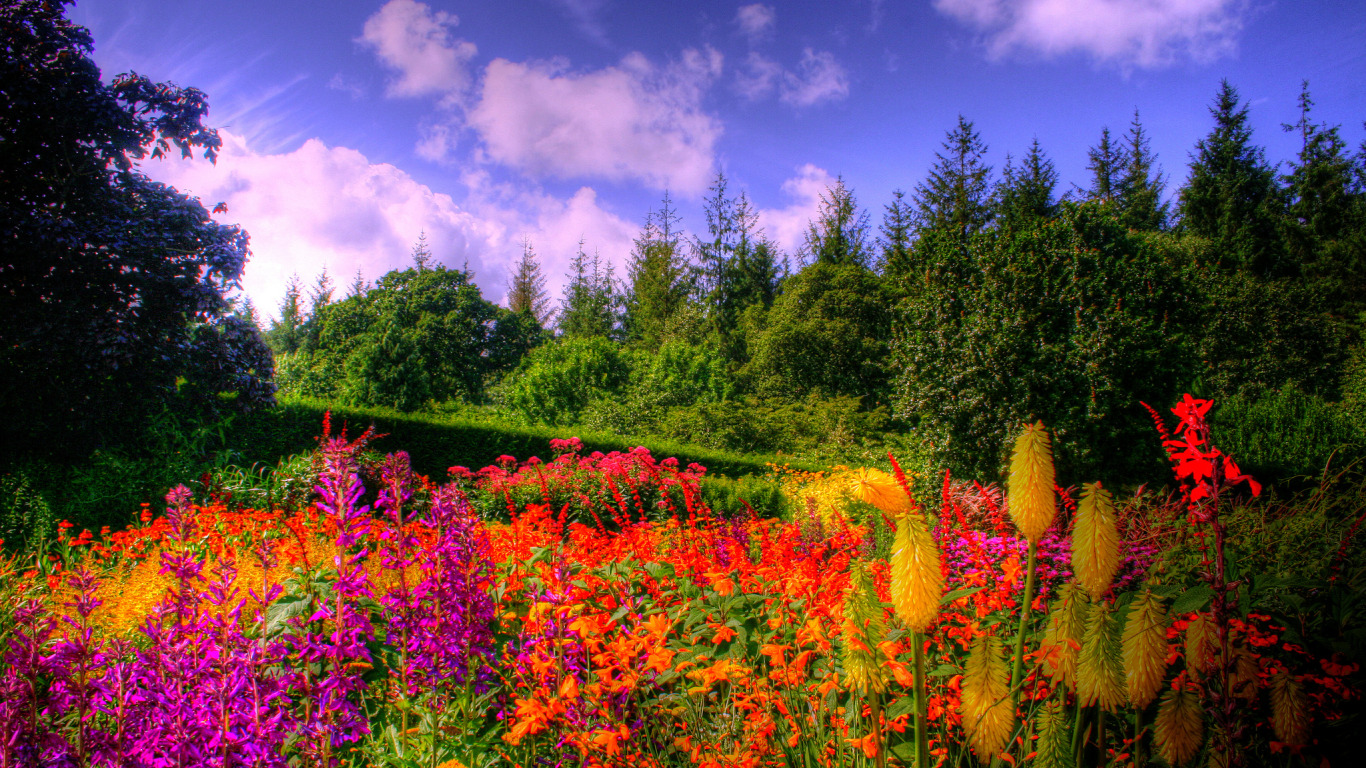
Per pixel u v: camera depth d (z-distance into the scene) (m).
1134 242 10.84
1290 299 23.56
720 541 3.99
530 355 26.53
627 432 19.67
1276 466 13.78
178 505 2.25
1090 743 1.65
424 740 2.59
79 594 2.26
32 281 7.52
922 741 1.20
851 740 1.83
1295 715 1.41
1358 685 1.87
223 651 2.05
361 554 2.38
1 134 7.79
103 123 8.01
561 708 2.29
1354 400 17.73
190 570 2.18
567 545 3.72
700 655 2.64
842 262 36.12
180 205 8.41
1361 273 27.33
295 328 29.86
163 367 7.99
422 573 2.57
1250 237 29.55
